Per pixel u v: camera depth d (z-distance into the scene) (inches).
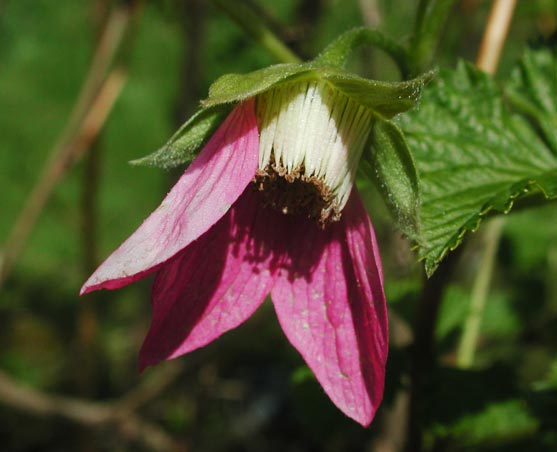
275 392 14.2
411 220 6.5
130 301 15.4
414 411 7.5
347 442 9.9
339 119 6.6
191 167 6.5
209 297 6.7
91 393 12.5
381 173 6.6
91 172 10.8
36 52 25.3
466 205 6.9
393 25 12.2
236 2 7.5
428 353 7.5
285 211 6.7
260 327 11.2
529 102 7.5
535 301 9.9
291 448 13.6
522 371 9.7
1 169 21.4
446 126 7.2
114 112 22.0
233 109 6.5
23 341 16.2
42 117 23.3
